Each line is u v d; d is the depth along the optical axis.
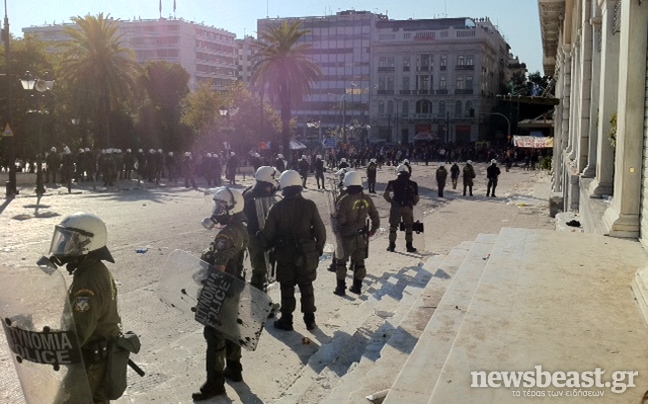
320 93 108.88
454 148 75.75
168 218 16.52
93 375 3.42
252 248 7.30
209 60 133.38
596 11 12.57
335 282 9.16
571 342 3.89
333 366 5.32
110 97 37.75
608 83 9.89
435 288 6.80
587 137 13.96
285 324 6.64
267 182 7.36
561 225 11.89
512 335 4.01
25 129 35.00
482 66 90.31
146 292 8.20
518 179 40.81
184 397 4.90
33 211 17.81
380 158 57.53
